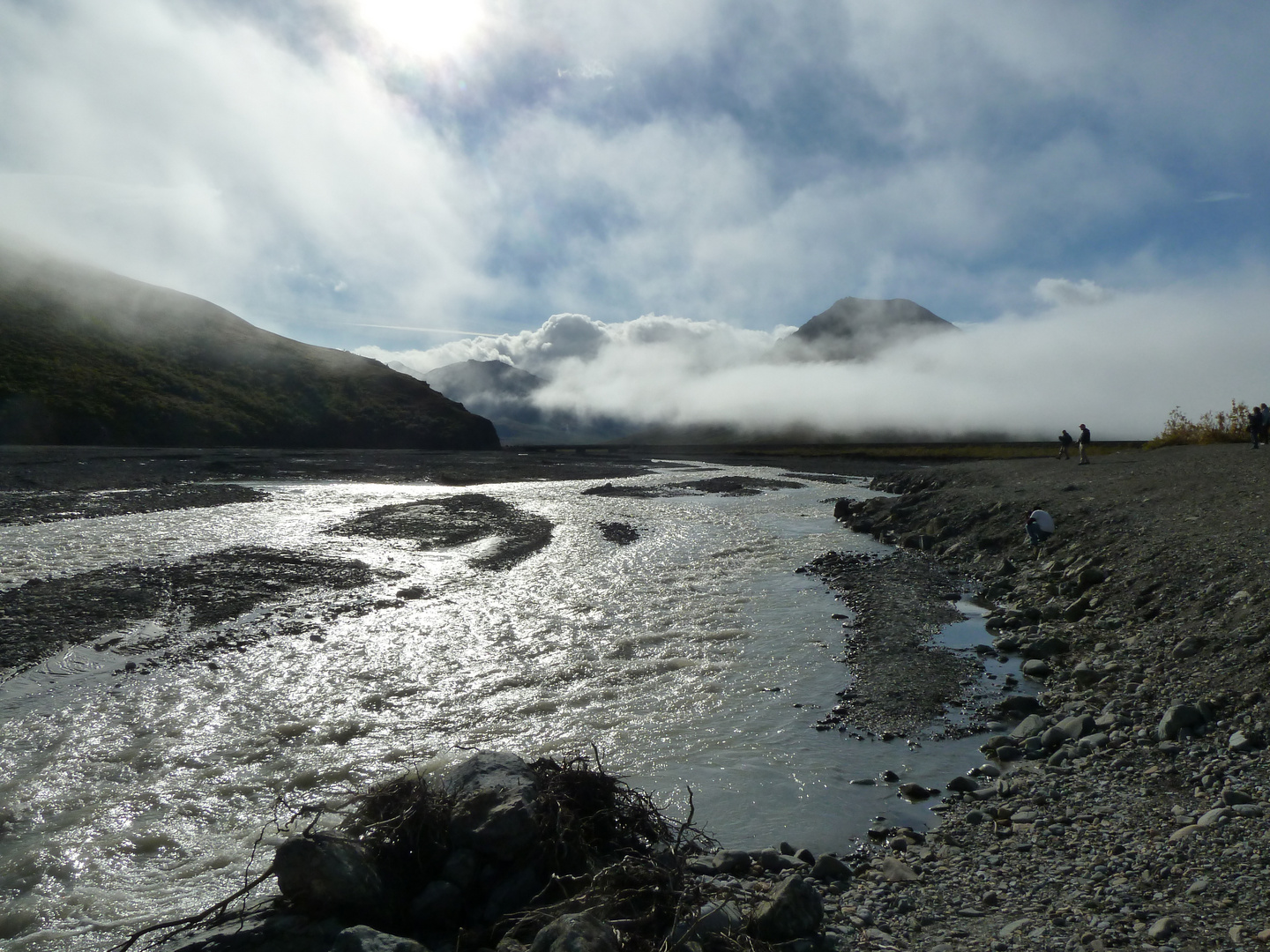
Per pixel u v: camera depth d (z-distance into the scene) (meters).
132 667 15.34
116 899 8.06
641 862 6.93
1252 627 13.20
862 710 13.73
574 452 153.50
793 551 30.28
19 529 29.50
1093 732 11.67
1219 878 6.89
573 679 15.50
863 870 8.37
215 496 41.66
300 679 15.11
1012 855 8.28
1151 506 24.42
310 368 139.12
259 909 6.01
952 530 30.19
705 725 13.06
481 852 6.77
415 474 63.84
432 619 19.62
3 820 9.70
